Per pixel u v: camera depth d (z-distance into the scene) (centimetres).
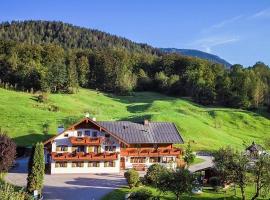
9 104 15188
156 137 10088
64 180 8356
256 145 11825
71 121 13625
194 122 15225
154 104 19100
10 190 3984
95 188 7725
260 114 19675
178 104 19500
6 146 7412
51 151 9169
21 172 8825
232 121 17738
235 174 6744
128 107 19312
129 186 7781
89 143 9212
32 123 13225
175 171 6900
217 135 14788
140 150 9762
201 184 8375
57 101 17438
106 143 9425
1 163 7362
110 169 9319
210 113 18312
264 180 6612
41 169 6769
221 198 7388
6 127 12675
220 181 8144
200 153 12038
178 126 14350
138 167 9694
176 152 9925
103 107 18475
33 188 6712
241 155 6881
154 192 7475
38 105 15925
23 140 11731
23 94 17962
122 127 10144
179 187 6519
